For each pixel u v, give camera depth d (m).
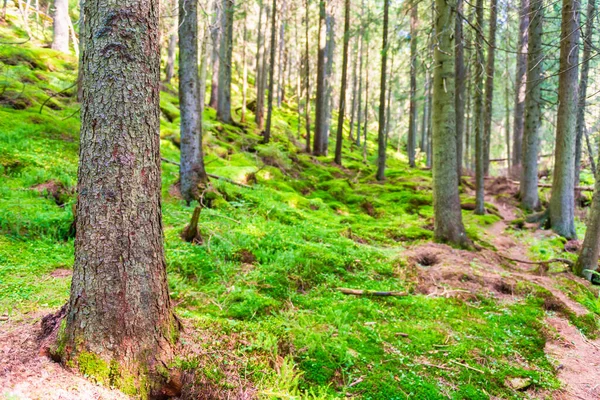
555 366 4.71
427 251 8.50
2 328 3.38
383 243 9.66
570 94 11.58
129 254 2.92
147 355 2.97
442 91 9.36
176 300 4.71
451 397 3.72
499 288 6.96
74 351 2.78
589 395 4.18
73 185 8.04
